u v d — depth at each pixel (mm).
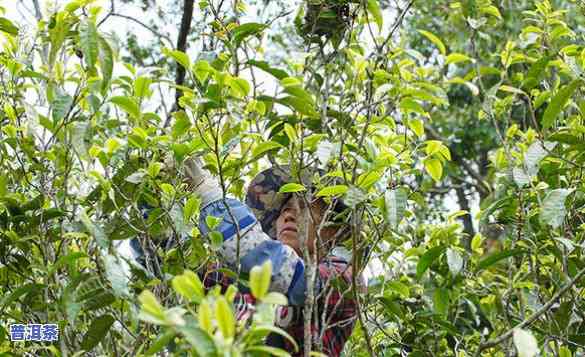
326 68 3062
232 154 3195
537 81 3330
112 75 2729
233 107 2756
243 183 3215
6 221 2951
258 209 3162
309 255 2994
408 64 3049
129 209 2969
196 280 1982
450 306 3443
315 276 2820
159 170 2781
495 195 3387
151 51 5031
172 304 2740
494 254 3059
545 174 3326
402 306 3336
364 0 3020
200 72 2701
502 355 3348
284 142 2959
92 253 2842
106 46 2674
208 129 2832
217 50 3025
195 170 2900
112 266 2484
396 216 2689
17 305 3225
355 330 3504
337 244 3098
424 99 2949
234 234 2830
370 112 2918
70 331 2963
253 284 1848
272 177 3156
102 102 2768
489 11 3447
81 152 2689
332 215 3072
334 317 3023
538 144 3084
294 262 2812
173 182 2844
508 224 3307
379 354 3494
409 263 3705
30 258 3002
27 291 2820
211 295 1938
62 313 2863
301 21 3252
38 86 3002
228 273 2703
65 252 2939
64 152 2973
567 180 3342
